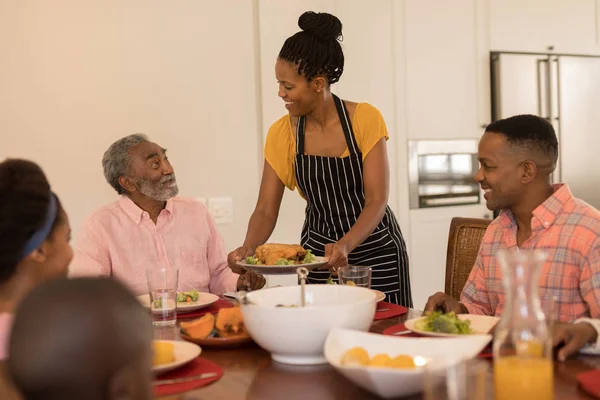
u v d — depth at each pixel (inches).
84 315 22.5
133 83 126.4
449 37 161.2
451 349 50.0
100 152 123.9
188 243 101.3
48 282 23.6
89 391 22.6
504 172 69.7
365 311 54.6
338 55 94.2
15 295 46.5
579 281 66.4
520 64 167.6
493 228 76.0
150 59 127.8
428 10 158.1
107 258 98.3
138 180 97.8
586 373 47.9
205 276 102.3
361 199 99.0
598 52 181.6
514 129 69.5
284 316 52.7
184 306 75.1
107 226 99.0
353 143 96.8
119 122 125.4
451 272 91.3
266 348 55.6
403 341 50.9
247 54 137.4
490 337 50.7
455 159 164.2
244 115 137.6
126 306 23.4
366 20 149.6
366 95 150.3
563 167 171.2
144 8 126.8
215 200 135.0
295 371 53.4
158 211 101.2
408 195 157.1
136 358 23.5
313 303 61.1
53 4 119.0
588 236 65.9
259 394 48.1
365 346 51.4
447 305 68.2
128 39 125.6
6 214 44.6
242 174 137.9
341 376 51.7
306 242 103.2
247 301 56.4
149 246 99.7
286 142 100.3
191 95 131.9
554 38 175.2
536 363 41.9
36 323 22.4
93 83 122.8
